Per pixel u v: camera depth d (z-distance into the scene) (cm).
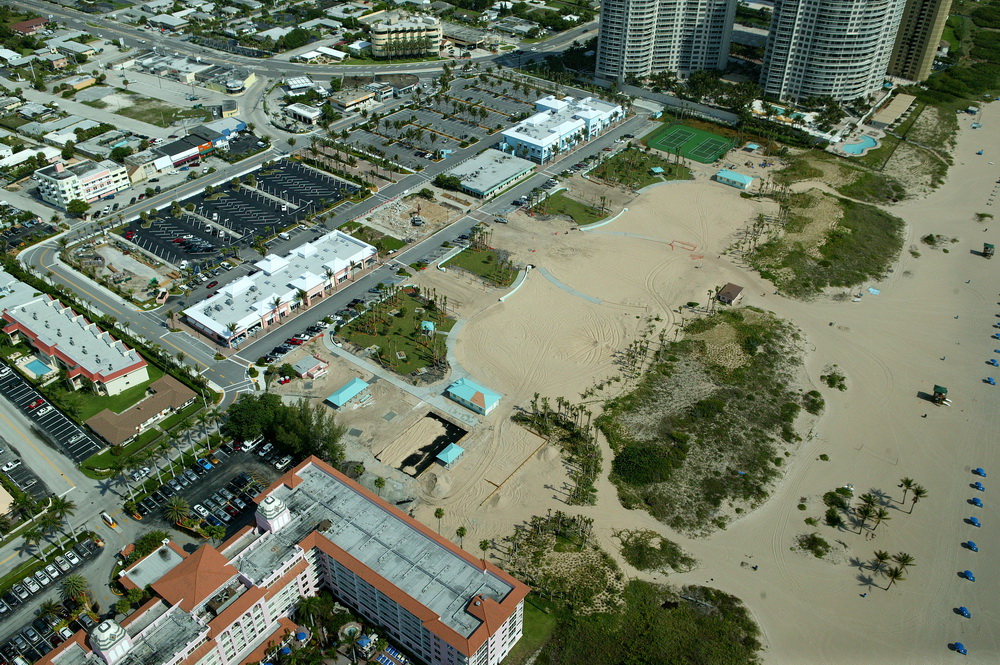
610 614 19412
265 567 18362
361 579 18225
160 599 17438
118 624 16912
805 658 18625
